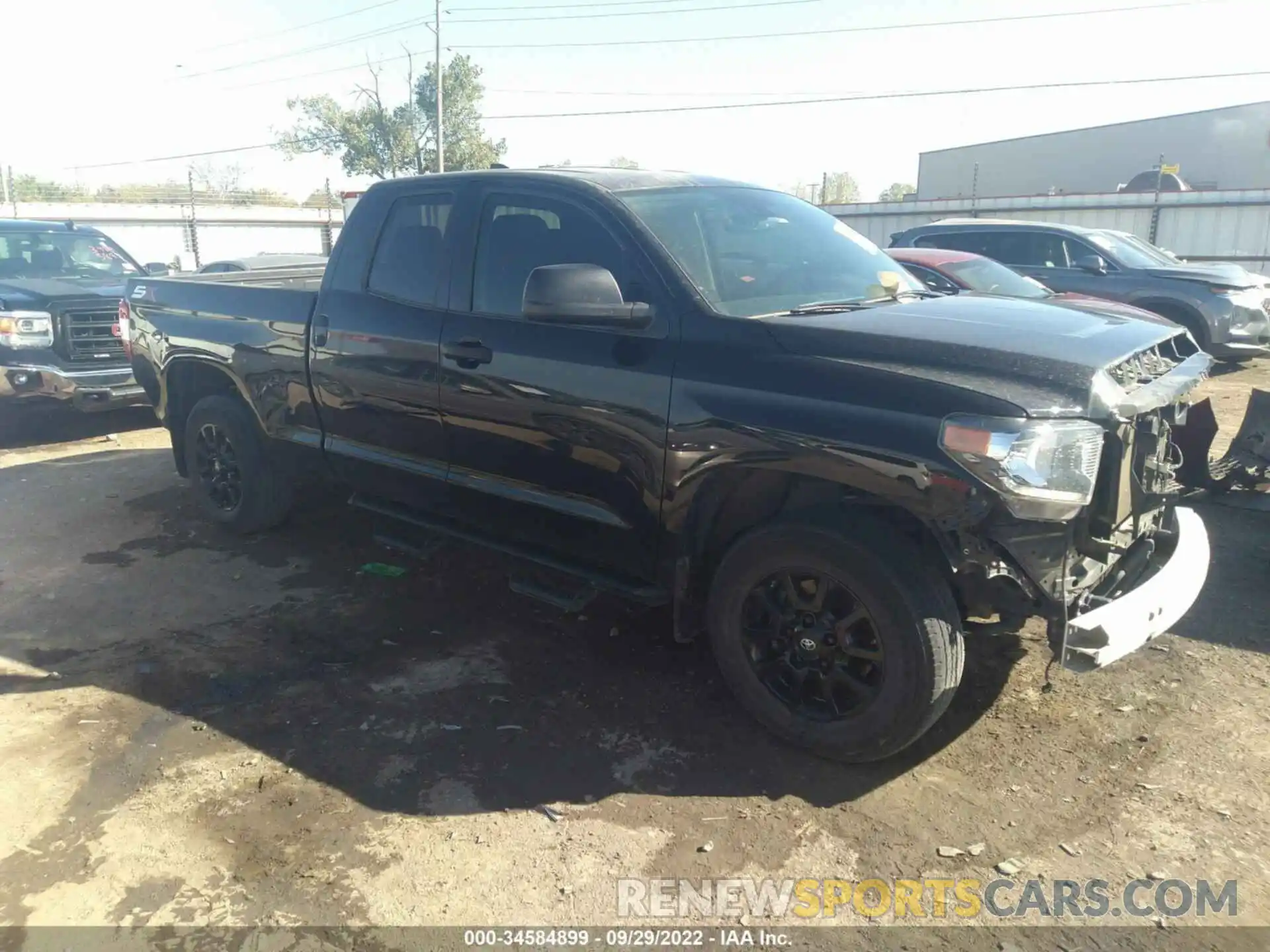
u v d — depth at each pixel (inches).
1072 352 119.6
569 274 131.4
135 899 109.0
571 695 152.3
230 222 1181.1
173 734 142.0
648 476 138.3
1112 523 119.6
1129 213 810.8
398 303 172.6
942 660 120.5
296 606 186.2
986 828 119.1
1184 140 1469.0
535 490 156.1
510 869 113.4
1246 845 114.7
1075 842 116.3
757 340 129.3
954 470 111.1
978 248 470.6
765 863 114.0
